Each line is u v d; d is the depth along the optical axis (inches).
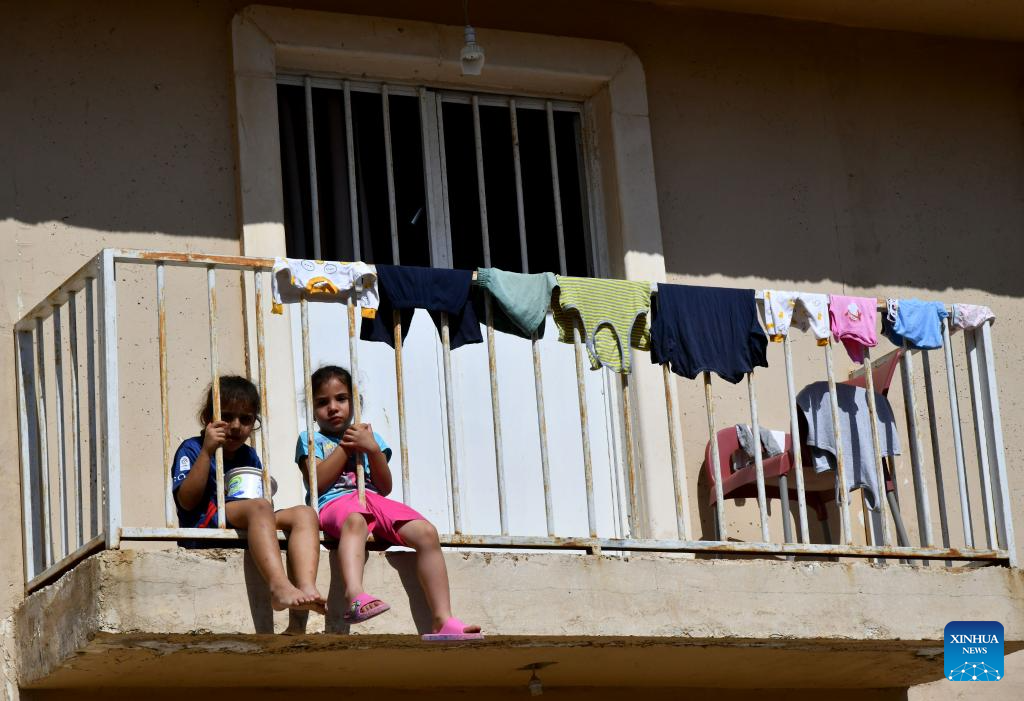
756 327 324.2
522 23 384.5
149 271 338.0
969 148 422.3
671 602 303.3
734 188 394.6
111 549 269.0
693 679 349.4
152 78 350.0
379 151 371.2
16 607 306.3
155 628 265.1
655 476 364.2
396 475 351.9
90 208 338.0
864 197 407.2
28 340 320.2
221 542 280.5
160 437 330.0
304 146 363.9
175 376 334.3
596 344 311.6
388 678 321.1
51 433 320.5
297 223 358.9
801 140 405.1
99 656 277.3
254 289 305.7
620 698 352.2
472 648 298.4
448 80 378.6
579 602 296.5
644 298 317.7
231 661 290.4
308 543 273.7
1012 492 400.8
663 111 393.1
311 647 284.7
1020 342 413.1
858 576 320.2
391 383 356.5
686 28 401.7
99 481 320.8
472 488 357.4
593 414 372.5
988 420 345.1
